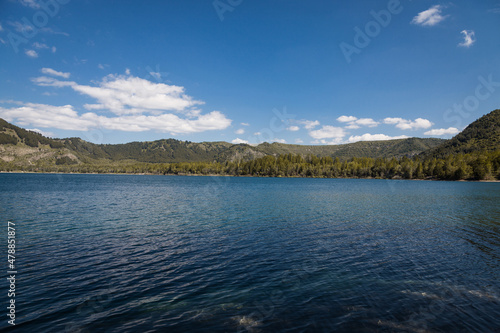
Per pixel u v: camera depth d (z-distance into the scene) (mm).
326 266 16359
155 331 9547
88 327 9734
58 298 11891
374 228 27625
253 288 13195
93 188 86750
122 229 26016
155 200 53031
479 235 24906
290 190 87250
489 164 156500
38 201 47812
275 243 21453
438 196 68125
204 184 126000
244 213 36906
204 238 22828
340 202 52344
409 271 15672
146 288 13055
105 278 14180
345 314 10844
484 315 10953
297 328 9828
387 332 9688
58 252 18453
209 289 13031
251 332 9539
